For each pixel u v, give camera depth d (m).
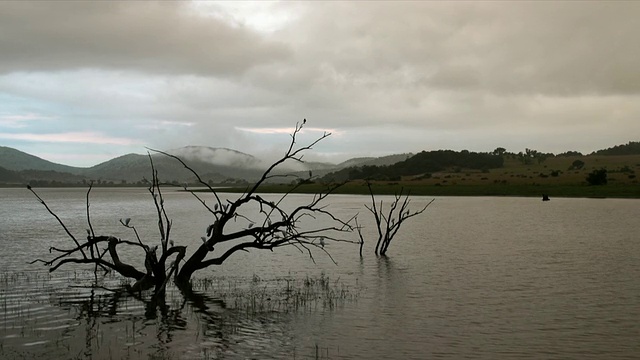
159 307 20.16
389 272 28.53
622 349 15.36
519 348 15.45
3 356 14.49
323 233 52.12
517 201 115.88
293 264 31.34
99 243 41.34
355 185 193.75
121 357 14.52
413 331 17.11
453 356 14.78
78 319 18.34
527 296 22.33
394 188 175.88
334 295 22.47
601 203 101.62
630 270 28.86
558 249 38.12
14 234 49.12
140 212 88.06
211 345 15.63
